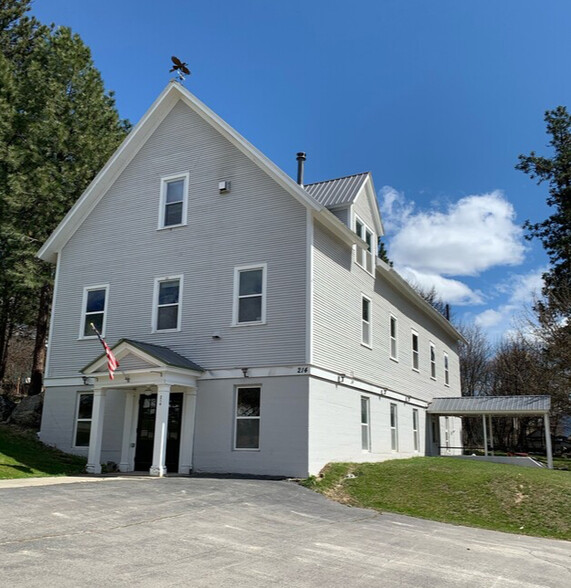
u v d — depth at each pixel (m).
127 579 6.06
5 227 22.22
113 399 18.50
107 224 20.19
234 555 7.46
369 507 13.04
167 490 12.02
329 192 20.58
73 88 26.12
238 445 16.23
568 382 32.34
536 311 35.41
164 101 19.56
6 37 27.66
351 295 19.23
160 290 18.66
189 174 19.02
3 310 26.41
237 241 17.64
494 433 44.62
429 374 28.72
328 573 6.99
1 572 5.92
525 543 10.30
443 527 11.37
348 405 18.19
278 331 16.38
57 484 12.27
